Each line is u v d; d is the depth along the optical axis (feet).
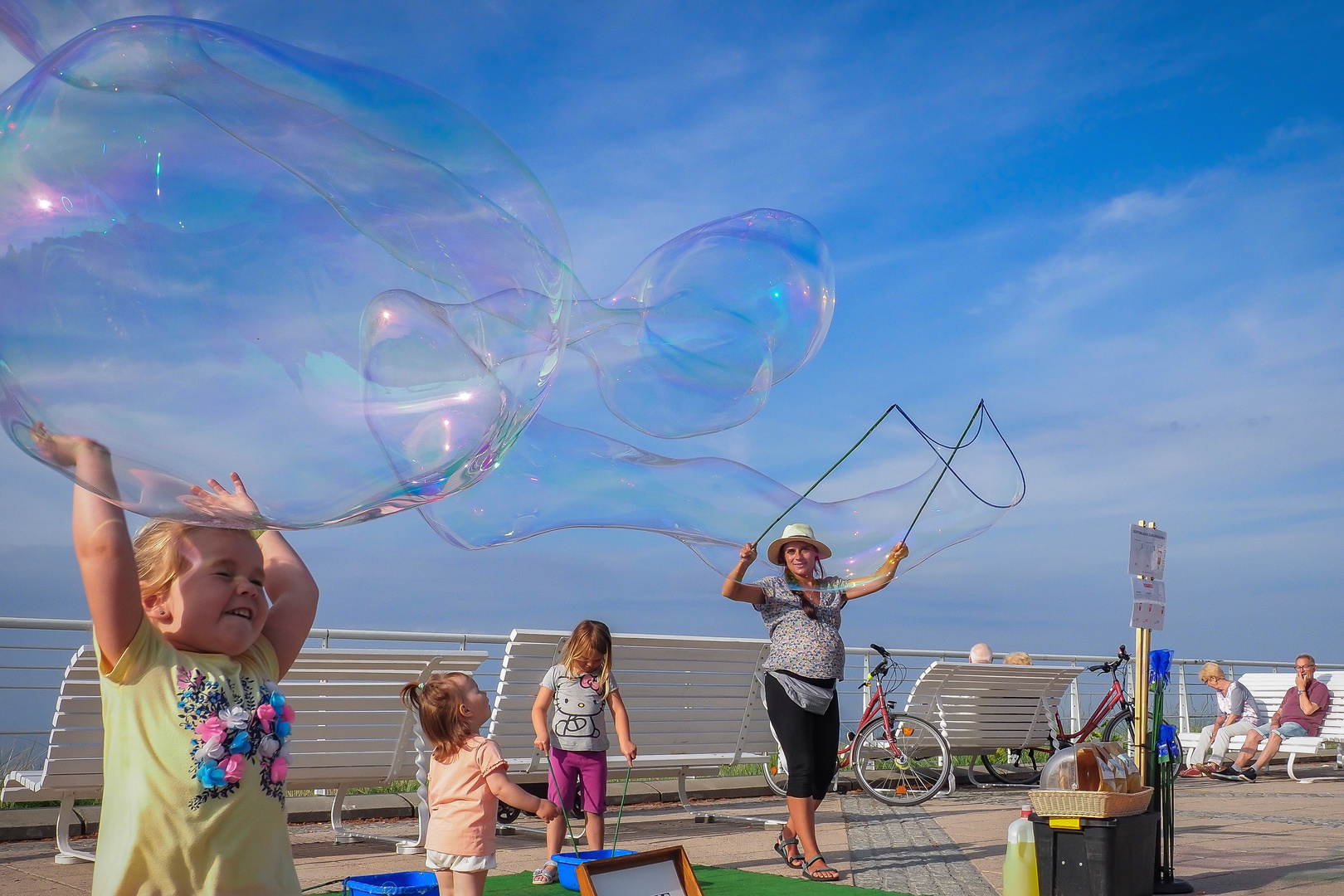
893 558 13.99
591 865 9.52
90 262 5.06
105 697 5.19
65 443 4.94
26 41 6.29
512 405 6.75
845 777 26.02
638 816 20.42
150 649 5.21
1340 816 20.24
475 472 6.59
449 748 10.89
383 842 16.30
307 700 15.06
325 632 18.16
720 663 20.17
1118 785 12.34
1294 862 14.99
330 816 18.58
